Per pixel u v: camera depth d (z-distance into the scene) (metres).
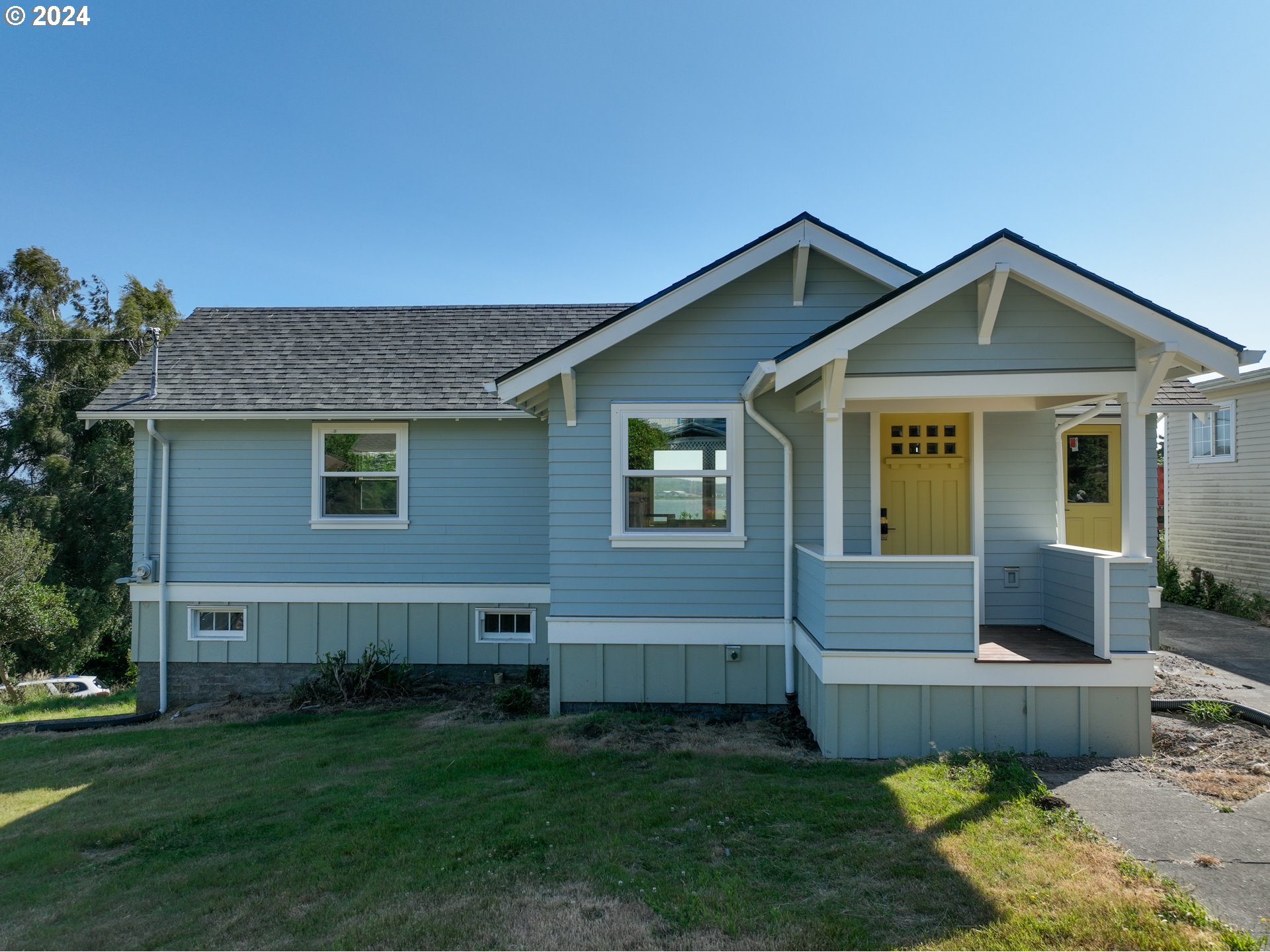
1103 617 6.39
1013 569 8.34
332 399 10.45
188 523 10.66
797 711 7.91
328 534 10.58
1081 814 4.99
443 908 4.01
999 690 6.39
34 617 16.03
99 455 24.59
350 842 4.96
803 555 7.65
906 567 6.43
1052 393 6.30
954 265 6.08
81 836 5.41
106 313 27.84
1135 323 6.02
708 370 8.19
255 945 3.77
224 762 7.32
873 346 6.41
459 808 5.48
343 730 8.36
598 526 8.18
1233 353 5.89
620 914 3.88
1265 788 5.41
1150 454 10.45
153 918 4.11
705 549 8.14
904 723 6.43
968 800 5.21
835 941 3.56
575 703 8.19
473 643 10.52
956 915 3.75
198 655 10.69
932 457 8.55
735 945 3.56
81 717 10.70
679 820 5.07
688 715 8.08
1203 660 10.40
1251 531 15.55
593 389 8.19
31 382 24.59
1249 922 3.63
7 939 3.95
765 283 8.21
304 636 10.59
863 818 4.96
